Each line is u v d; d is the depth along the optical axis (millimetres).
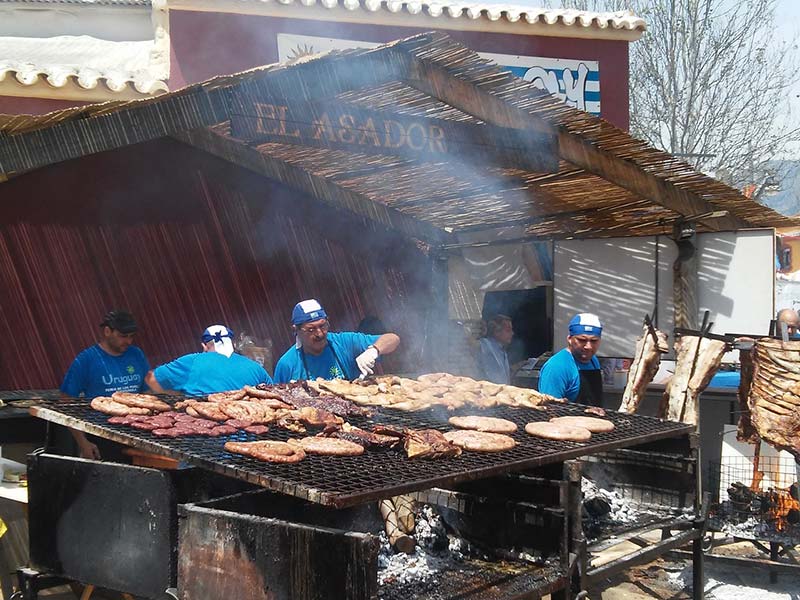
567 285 9000
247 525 3525
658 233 8328
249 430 4414
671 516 5594
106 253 7383
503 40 11992
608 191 7770
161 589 3842
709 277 8133
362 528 5043
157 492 3877
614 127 6496
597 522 5324
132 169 7570
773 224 8258
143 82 9234
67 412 4445
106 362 6051
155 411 4648
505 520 4789
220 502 3912
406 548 4773
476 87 6066
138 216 7617
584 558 4453
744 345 6312
